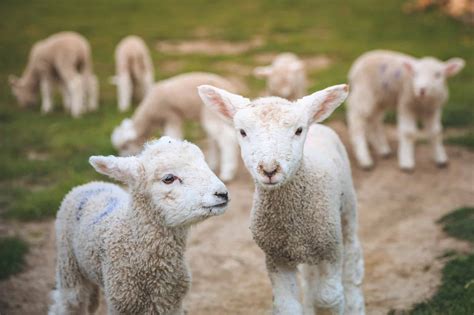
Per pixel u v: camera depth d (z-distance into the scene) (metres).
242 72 13.91
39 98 13.95
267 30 17.70
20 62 15.71
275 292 4.69
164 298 4.30
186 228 4.25
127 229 4.25
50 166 9.16
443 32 16.33
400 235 6.90
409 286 5.80
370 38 16.17
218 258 6.66
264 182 4.00
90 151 9.66
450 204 7.57
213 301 5.81
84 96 12.66
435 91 8.42
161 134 10.38
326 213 4.53
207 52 15.91
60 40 12.32
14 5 22.00
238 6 21.11
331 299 4.61
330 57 14.83
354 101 9.12
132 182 4.22
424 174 8.59
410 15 18.41
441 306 5.28
